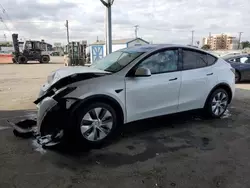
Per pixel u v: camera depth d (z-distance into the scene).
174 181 2.60
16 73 14.60
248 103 6.23
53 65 23.42
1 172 2.73
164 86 3.90
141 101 3.73
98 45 21.33
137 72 3.51
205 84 4.44
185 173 2.77
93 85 3.33
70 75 3.55
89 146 3.41
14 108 5.58
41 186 2.48
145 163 2.99
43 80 11.09
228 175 2.73
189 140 3.72
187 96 4.24
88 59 22.86
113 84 3.46
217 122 4.60
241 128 4.28
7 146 3.42
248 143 3.63
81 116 3.25
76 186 2.49
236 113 5.23
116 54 4.43
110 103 3.49
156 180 2.62
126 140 3.70
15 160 3.01
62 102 3.20
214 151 3.34
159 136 3.88
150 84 3.76
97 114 3.39
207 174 2.75
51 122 3.24
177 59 4.11
